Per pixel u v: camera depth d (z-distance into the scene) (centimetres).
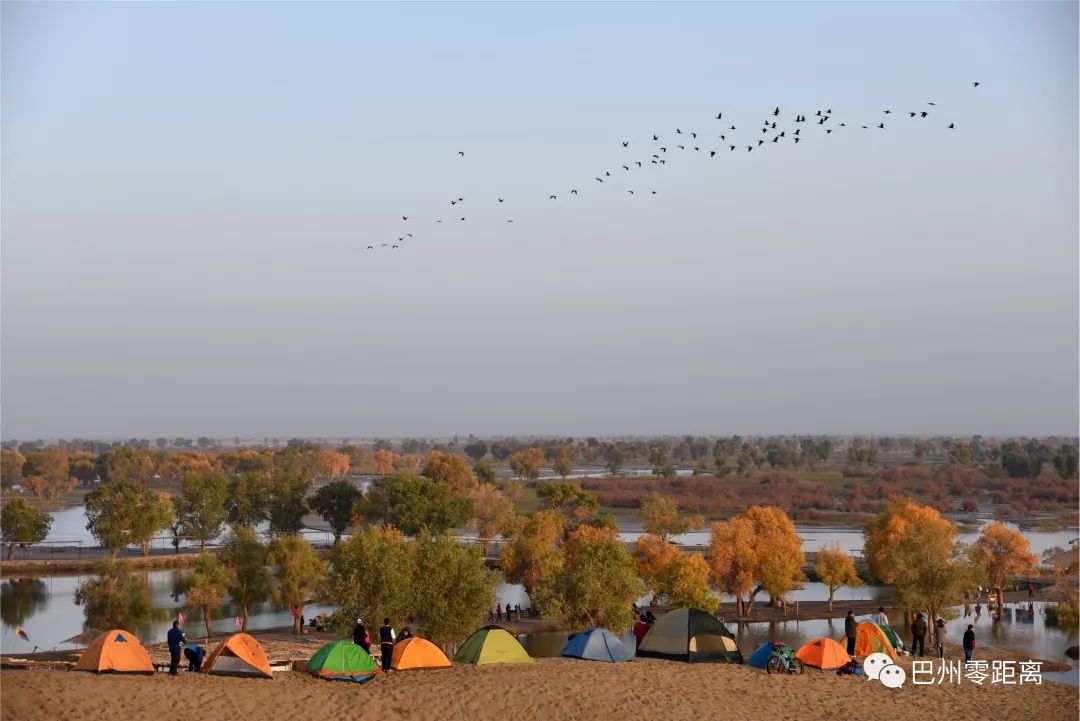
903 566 9412
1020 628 10431
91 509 15250
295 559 9662
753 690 4409
